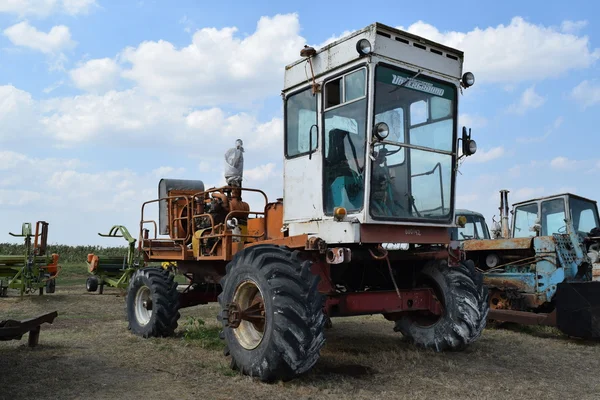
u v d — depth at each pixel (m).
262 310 4.43
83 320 7.99
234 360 4.57
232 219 5.88
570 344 6.38
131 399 3.80
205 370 4.66
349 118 4.81
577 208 8.62
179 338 6.38
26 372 4.54
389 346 5.82
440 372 4.63
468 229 10.27
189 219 6.81
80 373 4.55
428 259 5.44
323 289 4.76
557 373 4.77
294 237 4.69
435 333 5.54
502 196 8.91
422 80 5.10
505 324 7.78
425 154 5.12
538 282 7.59
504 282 7.95
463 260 5.63
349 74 4.87
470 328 5.28
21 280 11.25
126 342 6.09
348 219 4.63
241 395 3.89
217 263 6.44
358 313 4.91
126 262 12.41
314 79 5.13
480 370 4.76
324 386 4.12
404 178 4.93
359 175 4.68
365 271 5.82
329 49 5.05
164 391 4.00
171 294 6.52
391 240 4.82
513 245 7.98
